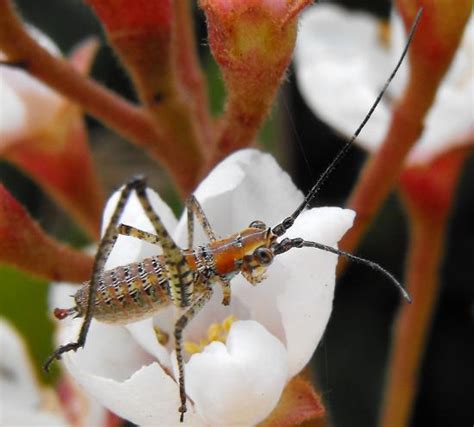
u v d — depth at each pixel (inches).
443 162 5.8
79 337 4.8
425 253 5.8
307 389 4.9
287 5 4.9
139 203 5.0
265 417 4.8
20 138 5.8
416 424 7.0
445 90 6.0
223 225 5.0
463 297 7.0
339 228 4.9
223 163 5.0
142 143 5.4
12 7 5.2
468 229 7.0
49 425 6.0
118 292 4.9
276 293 4.9
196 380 4.8
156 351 4.9
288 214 5.0
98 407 5.9
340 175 7.0
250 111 5.1
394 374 5.8
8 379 6.1
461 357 6.9
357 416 6.8
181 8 5.5
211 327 5.1
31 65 5.3
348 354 6.9
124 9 5.1
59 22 7.3
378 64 6.4
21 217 5.2
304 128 7.0
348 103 6.2
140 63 5.2
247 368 4.7
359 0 7.1
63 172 5.9
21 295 6.4
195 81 5.5
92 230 5.9
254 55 5.0
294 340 4.8
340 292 7.0
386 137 5.4
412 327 5.8
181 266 4.9
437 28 5.2
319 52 6.4
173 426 4.9
